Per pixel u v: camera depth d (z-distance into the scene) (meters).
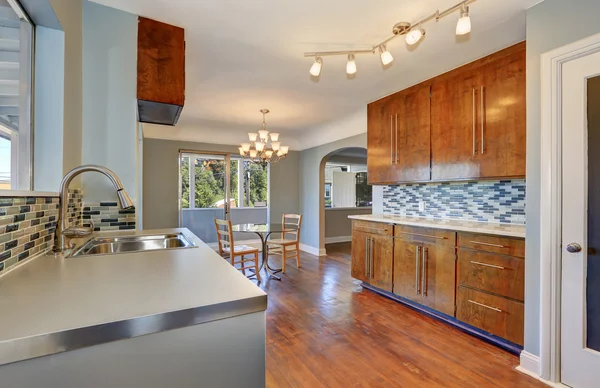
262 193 6.20
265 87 3.17
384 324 2.55
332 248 6.18
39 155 1.44
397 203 3.74
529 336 1.87
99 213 1.87
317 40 2.19
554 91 1.71
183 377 0.68
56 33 1.47
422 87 2.95
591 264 1.61
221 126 5.08
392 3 1.76
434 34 2.11
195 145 5.44
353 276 3.57
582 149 1.63
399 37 2.13
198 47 2.29
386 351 2.12
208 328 0.71
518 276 2.02
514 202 2.56
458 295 2.42
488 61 2.38
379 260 3.21
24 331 0.55
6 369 0.53
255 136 3.84
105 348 0.61
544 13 1.75
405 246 2.90
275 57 2.46
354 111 4.10
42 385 0.56
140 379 0.64
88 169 1.31
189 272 0.97
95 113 1.82
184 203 5.47
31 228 1.14
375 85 3.09
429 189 3.32
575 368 1.65
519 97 2.18
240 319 0.74
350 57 2.20
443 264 2.54
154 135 5.05
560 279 1.71
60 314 0.63
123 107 1.88
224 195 5.80
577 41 1.61
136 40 1.89
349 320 2.63
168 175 5.22
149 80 1.92
